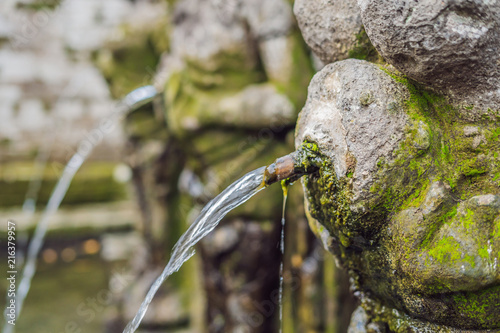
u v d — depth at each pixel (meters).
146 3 2.66
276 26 1.82
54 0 6.18
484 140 1.03
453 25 0.98
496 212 1.00
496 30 0.99
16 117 6.19
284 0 1.82
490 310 1.01
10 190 5.92
